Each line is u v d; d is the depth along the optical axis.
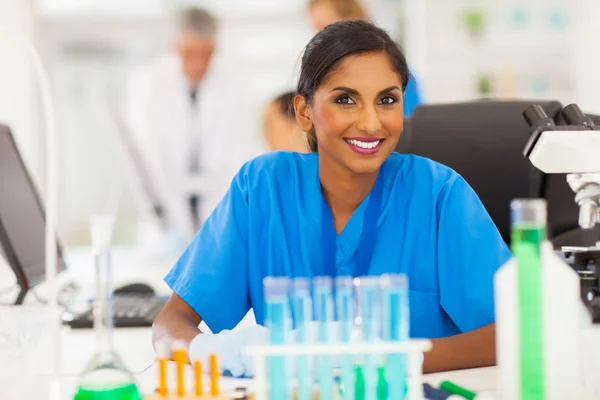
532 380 0.85
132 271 2.53
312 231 1.47
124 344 1.54
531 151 1.21
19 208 1.78
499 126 1.93
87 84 5.04
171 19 5.00
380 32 1.38
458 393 1.03
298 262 1.47
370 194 1.48
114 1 4.99
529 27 4.95
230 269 1.48
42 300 1.87
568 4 4.93
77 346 1.52
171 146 3.74
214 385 1.00
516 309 0.87
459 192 1.47
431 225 1.46
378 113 1.35
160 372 1.01
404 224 1.47
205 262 1.47
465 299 1.42
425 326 1.46
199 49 3.63
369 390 0.89
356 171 1.37
